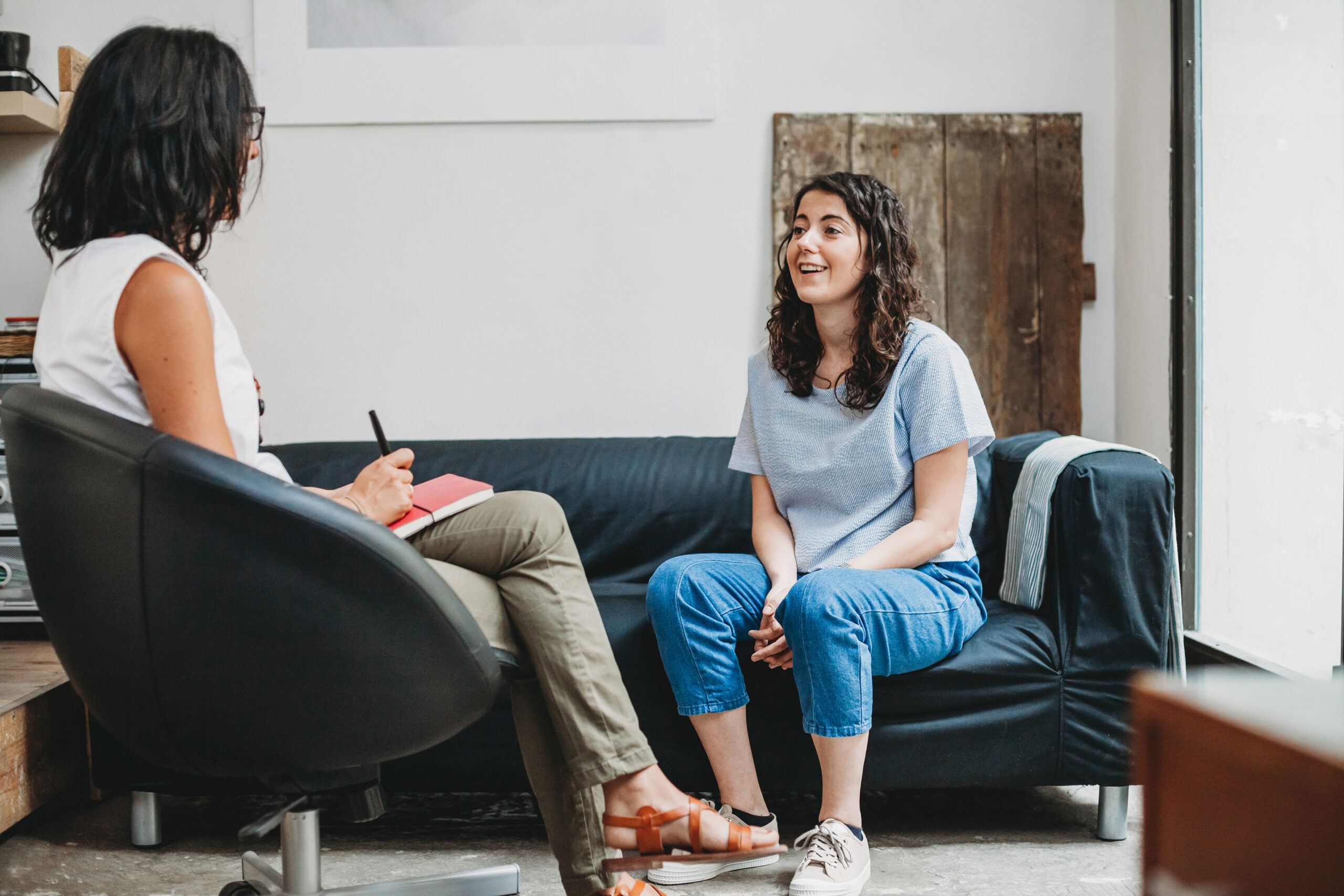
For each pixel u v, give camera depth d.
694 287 2.47
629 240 2.46
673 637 1.55
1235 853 0.37
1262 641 2.02
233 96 1.05
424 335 2.46
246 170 1.09
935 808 1.83
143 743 1.00
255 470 0.93
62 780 1.76
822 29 2.46
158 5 2.38
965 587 1.63
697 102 2.44
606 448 2.19
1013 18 2.47
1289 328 1.91
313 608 0.94
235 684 0.95
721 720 1.55
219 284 2.44
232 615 0.93
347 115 2.41
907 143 2.44
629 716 1.19
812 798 1.91
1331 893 0.34
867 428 1.63
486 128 2.44
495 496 1.24
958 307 2.45
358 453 2.13
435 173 2.44
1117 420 2.52
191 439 0.94
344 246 2.44
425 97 2.42
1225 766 0.37
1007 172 2.45
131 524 0.91
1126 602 1.62
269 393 2.45
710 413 2.48
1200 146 2.21
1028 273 2.46
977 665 1.59
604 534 2.10
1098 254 2.51
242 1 2.40
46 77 2.37
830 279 1.63
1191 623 2.28
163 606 0.92
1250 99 2.03
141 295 0.95
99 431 0.92
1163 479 1.64
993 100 2.48
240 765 1.00
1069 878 1.51
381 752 1.01
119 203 1.01
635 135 2.45
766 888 1.50
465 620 1.02
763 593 1.63
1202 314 2.22
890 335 1.63
